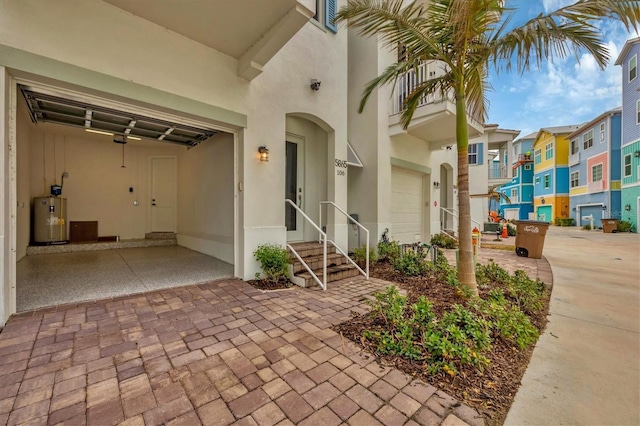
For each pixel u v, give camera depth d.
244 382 2.00
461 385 2.02
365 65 7.52
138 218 7.89
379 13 3.61
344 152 6.42
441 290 4.20
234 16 3.59
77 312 3.13
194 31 3.86
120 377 2.03
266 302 3.65
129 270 4.93
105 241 7.22
